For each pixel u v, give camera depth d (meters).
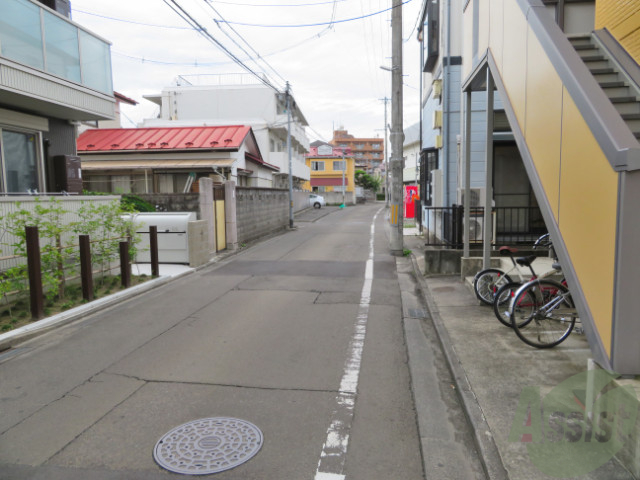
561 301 4.88
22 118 9.30
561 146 3.60
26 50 8.30
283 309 6.94
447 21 12.10
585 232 3.15
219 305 7.21
